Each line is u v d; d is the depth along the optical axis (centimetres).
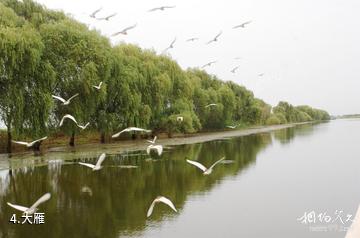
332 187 3133
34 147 4991
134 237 1961
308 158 4991
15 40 4172
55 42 4800
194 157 4925
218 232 2039
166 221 2225
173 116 6906
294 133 10631
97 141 6438
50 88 4519
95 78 4897
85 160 4409
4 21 4447
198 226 2136
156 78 6500
